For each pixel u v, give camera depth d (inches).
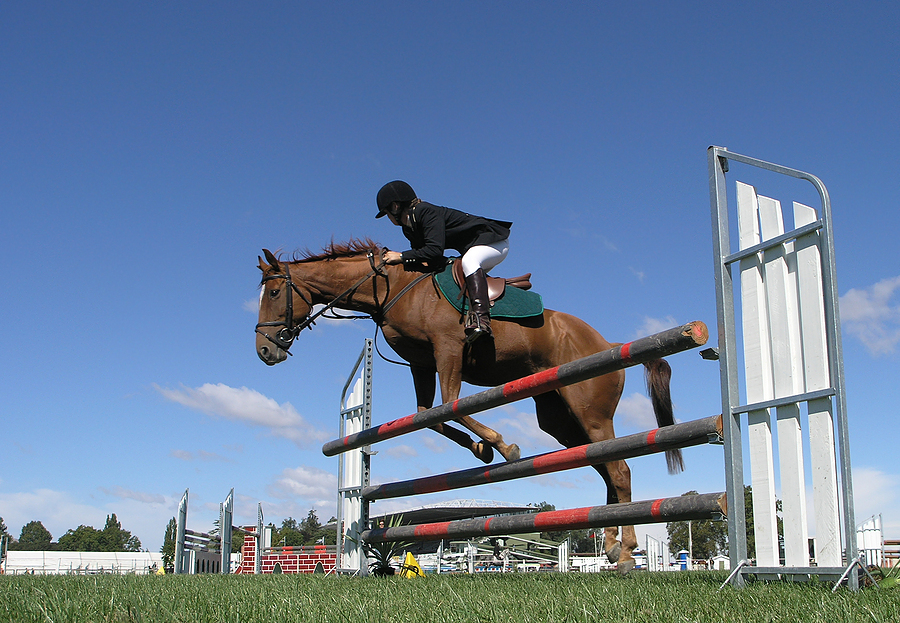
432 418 181.9
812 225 125.6
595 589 125.3
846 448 116.6
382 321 197.9
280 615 89.3
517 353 194.7
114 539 4158.5
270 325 197.6
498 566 721.0
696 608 93.2
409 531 211.2
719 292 140.2
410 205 196.1
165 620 84.4
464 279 187.9
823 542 119.6
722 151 147.2
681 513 137.6
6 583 161.6
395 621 84.5
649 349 136.6
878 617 79.2
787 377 128.3
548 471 167.8
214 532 663.8
